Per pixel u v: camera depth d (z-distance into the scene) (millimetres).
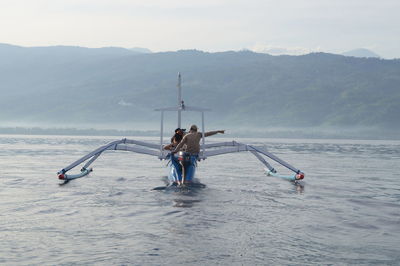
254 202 10750
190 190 12742
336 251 6535
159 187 13359
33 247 6629
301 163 26453
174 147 15000
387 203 11094
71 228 7820
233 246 6711
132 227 7887
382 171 21516
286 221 8523
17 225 8062
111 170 19672
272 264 5930
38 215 8977
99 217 8766
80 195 11672
